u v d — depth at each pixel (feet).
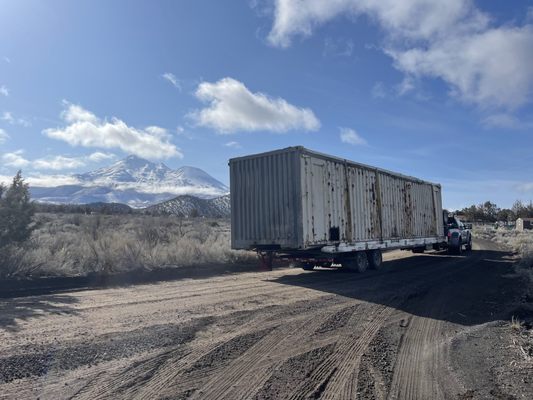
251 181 49.78
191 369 18.95
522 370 19.69
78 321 26.66
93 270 46.42
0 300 34.04
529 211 340.80
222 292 38.63
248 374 18.60
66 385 16.85
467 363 20.72
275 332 25.13
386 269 60.64
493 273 55.16
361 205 56.18
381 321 28.81
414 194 73.56
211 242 68.95
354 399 16.34
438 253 92.07
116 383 17.19
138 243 56.54
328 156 49.85
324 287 42.29
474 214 382.22
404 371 19.57
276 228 47.06
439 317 30.50
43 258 43.75
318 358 20.94
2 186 44.47
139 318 27.66
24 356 19.88
